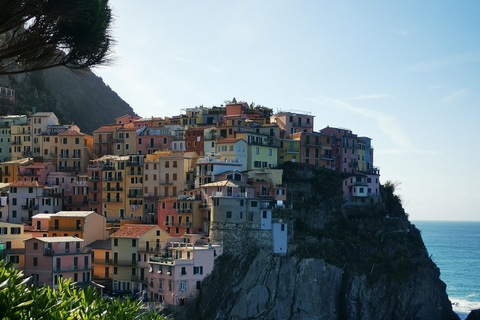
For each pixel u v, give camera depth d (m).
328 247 167.00
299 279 153.38
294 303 150.88
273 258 154.38
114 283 155.25
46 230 164.88
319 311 153.25
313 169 190.25
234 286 146.75
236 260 151.38
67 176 196.50
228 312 142.75
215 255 149.88
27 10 29.47
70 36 31.52
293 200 176.25
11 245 152.38
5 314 28.06
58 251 139.88
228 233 154.12
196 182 173.50
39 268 138.62
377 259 171.38
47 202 182.00
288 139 198.62
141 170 185.62
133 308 33.25
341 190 189.38
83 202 190.00
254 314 145.75
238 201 155.50
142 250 153.25
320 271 156.88
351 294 157.62
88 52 32.47
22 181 185.75
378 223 187.25
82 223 163.00
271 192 170.00
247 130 193.25
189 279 142.00
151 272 146.25
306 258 157.12
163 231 159.62
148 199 183.00
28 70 32.12
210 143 194.38
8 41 30.91
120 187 187.25
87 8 30.95
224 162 173.25
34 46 31.23
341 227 180.62
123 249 155.25
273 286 150.25
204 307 140.88
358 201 195.50
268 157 189.38
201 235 160.88
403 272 169.62
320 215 177.88
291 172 186.88
